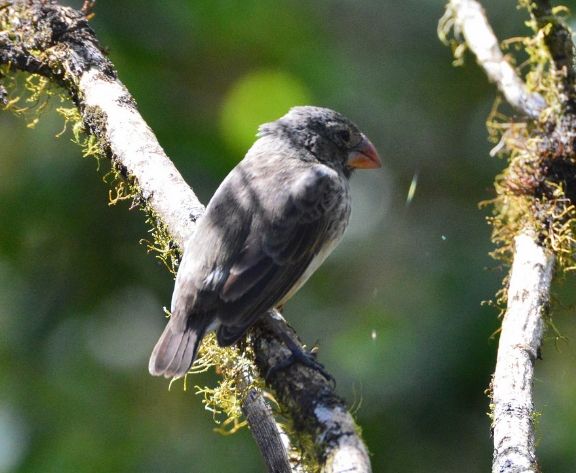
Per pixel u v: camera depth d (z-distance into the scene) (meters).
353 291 14.54
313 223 8.97
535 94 9.88
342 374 12.73
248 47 13.59
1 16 9.56
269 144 9.80
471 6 10.77
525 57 14.90
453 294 12.98
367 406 12.45
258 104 13.34
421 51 15.69
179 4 13.05
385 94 15.42
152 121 12.45
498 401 7.11
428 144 15.48
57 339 12.49
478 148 15.32
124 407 12.46
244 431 12.51
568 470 12.16
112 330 12.67
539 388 12.80
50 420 12.20
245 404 7.42
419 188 15.38
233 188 8.99
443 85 15.62
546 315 8.32
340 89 14.34
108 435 12.27
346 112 14.78
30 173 12.39
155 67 12.85
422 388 12.40
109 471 12.01
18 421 12.15
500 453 6.62
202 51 13.30
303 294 14.14
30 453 12.01
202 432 12.52
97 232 12.49
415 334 12.73
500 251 9.44
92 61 9.28
